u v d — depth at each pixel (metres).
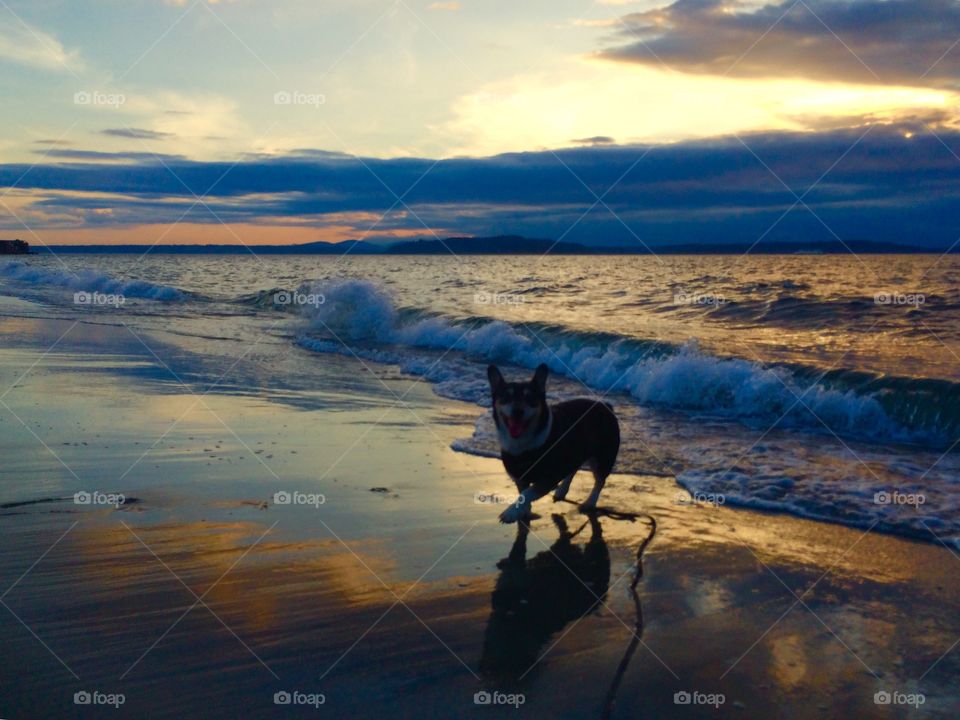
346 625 3.64
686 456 6.95
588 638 3.58
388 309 16.28
